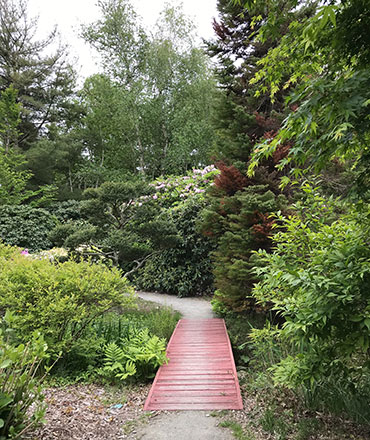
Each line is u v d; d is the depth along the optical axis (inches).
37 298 181.0
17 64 776.9
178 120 660.1
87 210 312.2
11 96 628.7
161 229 323.0
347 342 98.4
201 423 128.2
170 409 139.8
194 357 197.0
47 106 824.3
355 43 81.0
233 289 249.0
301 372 111.3
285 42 87.9
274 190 267.7
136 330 226.7
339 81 76.2
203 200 410.0
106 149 852.0
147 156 715.4
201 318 290.7
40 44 797.2
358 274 94.0
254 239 240.8
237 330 243.6
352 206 110.0
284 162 91.2
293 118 79.5
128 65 685.3
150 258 421.7
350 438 109.4
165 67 681.6
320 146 85.0
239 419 130.6
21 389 101.7
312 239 119.5
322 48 84.8
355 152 100.4
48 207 661.3
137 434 121.7
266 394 147.6
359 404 119.3
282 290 134.1
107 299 198.7
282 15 90.4
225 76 303.4
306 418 123.3
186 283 390.3
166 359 184.5
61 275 193.6
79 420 130.9
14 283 186.1
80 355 189.3
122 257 343.0
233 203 263.4
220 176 276.4
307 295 102.3
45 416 130.9
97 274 202.5
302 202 133.2
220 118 306.8
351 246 102.7
